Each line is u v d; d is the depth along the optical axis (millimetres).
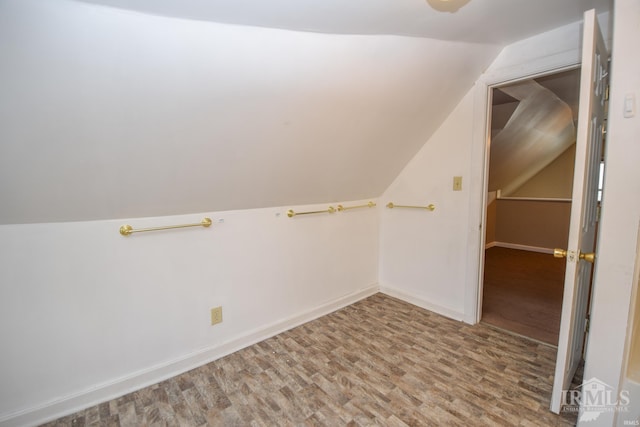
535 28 1823
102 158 1367
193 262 1954
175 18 1049
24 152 1192
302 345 2225
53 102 1099
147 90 1212
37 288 1498
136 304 1771
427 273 2797
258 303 2287
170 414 1590
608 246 1280
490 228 5188
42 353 1534
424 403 1639
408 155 2721
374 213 3102
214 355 2068
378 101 1930
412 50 1701
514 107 2975
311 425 1509
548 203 4789
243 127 1589
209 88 1328
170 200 1760
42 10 883
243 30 1192
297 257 2498
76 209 1513
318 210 2600
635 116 1188
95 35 990
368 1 1177
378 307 2865
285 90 1527
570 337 1500
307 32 1317
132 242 1729
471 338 2291
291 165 2039
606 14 1674
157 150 1461
